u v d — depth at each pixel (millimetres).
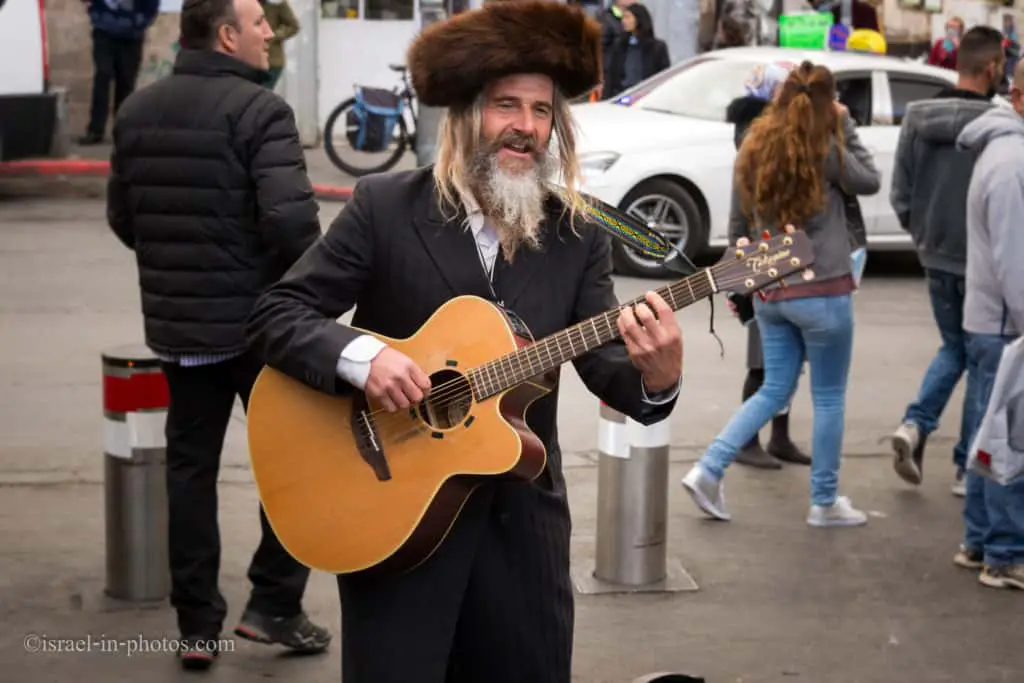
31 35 14492
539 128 3219
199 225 4527
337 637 5164
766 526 6492
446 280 3277
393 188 3328
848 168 6094
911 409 6926
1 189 15164
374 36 18750
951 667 5094
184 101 4523
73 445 7383
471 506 3271
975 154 6117
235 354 4605
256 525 6332
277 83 17656
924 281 12734
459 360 3229
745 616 5492
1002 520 5789
